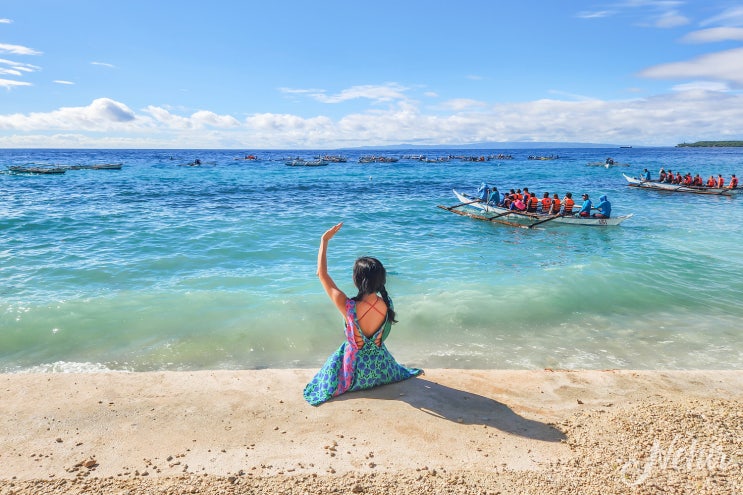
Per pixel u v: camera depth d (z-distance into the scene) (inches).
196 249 545.0
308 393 183.0
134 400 181.8
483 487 125.4
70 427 160.2
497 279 423.2
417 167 3080.7
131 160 4163.4
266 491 123.3
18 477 130.2
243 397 184.4
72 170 2389.3
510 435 154.3
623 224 781.3
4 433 155.6
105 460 139.8
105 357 262.1
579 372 215.5
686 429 157.8
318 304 346.6
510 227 770.8
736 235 657.6
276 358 264.8
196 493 122.4
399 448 145.7
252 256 518.0
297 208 955.3
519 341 289.3
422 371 203.3
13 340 281.3
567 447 146.7
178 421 164.6
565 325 316.2
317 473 132.0
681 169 2460.6
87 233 627.2
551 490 124.2
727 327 312.5
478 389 192.2
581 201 1127.0
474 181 1814.7
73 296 362.9
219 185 1553.9
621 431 156.5
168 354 266.5
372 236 665.6
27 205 915.4
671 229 723.4
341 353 184.4
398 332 301.3
